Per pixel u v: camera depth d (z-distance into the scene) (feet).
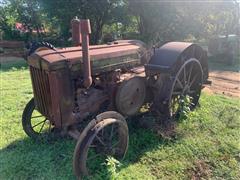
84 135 10.71
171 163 12.39
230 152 13.29
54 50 11.89
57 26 55.47
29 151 13.28
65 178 11.31
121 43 14.79
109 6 48.70
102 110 13.51
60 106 11.46
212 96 21.03
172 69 14.51
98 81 12.94
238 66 36.37
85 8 47.11
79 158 10.77
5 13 59.11
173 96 16.20
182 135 14.66
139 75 14.10
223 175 11.70
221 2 44.65
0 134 14.97
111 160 11.21
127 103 13.70
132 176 11.44
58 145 13.66
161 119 15.74
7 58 43.37
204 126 15.62
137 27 55.72
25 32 58.59
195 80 17.53
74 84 11.88
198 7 44.60
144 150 13.38
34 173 11.69
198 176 11.63
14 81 26.63
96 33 51.42
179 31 47.73
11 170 11.84
